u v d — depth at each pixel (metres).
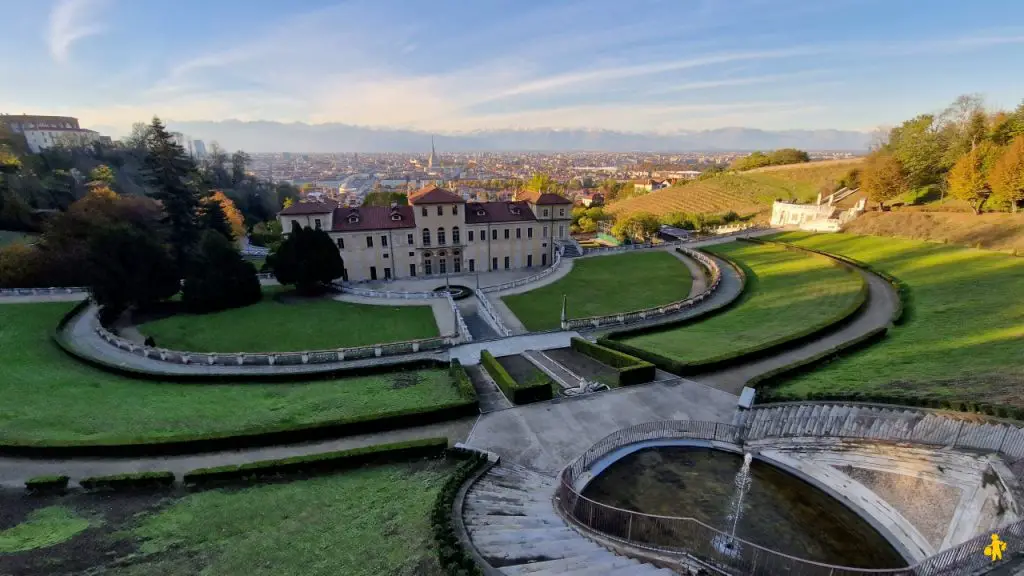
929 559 12.32
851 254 61.44
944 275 45.56
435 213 70.94
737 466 21.09
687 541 15.70
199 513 17.20
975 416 18.59
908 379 24.44
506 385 28.27
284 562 13.97
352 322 47.69
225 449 22.77
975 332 29.86
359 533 15.38
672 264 70.00
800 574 13.64
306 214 66.00
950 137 79.19
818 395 23.88
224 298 52.28
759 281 56.16
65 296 52.91
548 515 16.80
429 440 22.39
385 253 70.19
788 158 167.00
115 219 70.75
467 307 53.72
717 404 26.95
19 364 33.50
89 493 18.94
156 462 21.70
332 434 23.94
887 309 39.97
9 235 74.25
